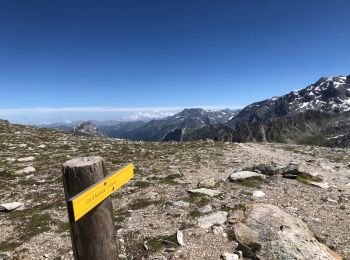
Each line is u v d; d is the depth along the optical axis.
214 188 22.73
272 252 12.18
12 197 23.77
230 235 14.39
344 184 24.67
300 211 17.98
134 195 22.38
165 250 13.68
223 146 55.66
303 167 32.06
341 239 14.48
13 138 57.69
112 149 48.25
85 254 6.66
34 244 15.54
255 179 24.48
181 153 43.81
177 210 18.55
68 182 6.41
